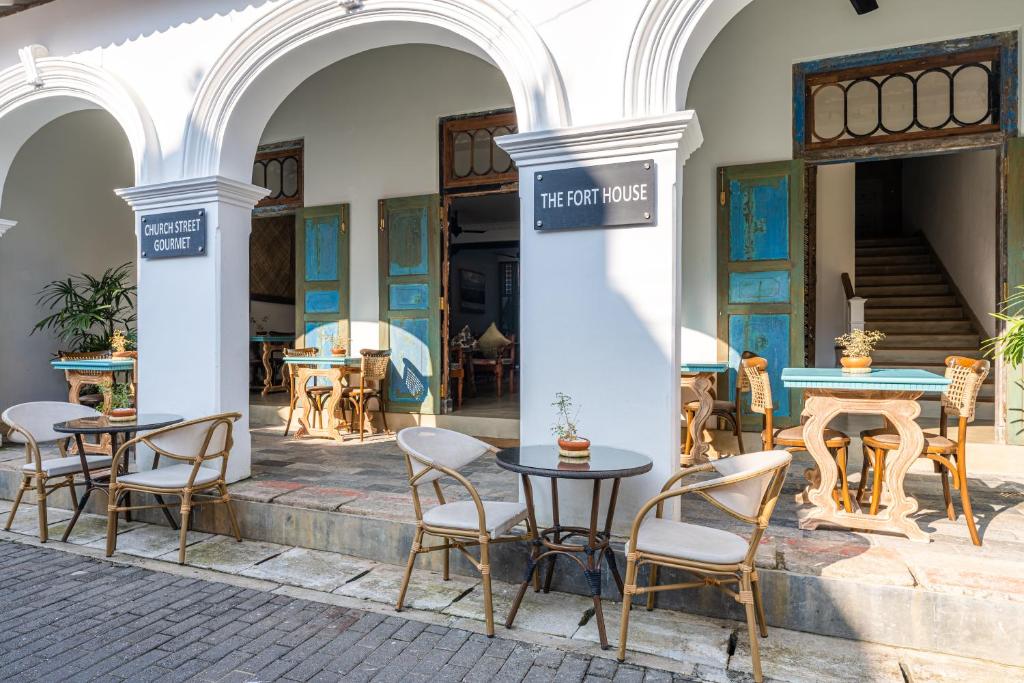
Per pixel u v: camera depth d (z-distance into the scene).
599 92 3.55
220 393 4.61
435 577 3.64
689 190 6.10
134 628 3.07
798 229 5.70
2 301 7.00
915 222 11.53
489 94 7.00
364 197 7.58
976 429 5.91
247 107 4.69
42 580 3.64
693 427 5.22
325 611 3.23
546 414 3.67
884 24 5.48
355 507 4.00
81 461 4.33
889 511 3.43
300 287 7.90
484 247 13.55
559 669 2.67
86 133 7.90
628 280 3.49
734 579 2.87
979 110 5.27
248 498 4.30
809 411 3.60
